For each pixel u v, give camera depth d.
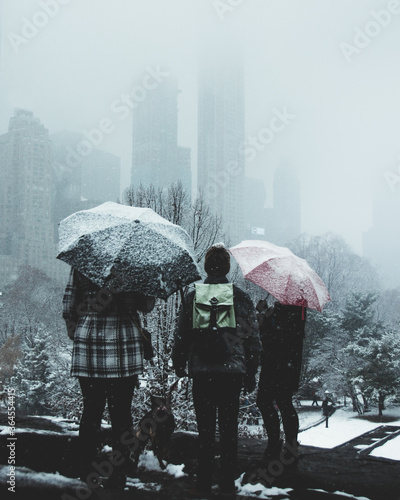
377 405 43.94
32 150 152.50
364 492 3.16
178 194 18.03
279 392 4.12
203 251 16.50
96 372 3.19
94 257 3.26
